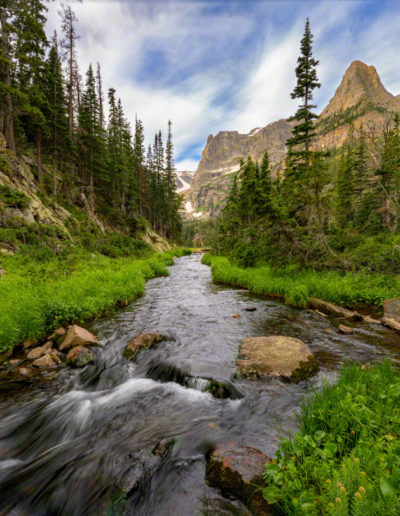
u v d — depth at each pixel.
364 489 1.86
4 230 17.16
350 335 7.30
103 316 9.89
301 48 20.00
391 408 3.16
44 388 5.29
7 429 4.11
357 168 37.59
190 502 2.59
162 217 69.50
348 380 4.12
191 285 16.94
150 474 2.98
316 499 2.11
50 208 25.78
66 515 2.62
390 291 9.90
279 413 4.02
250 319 9.30
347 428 3.01
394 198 22.45
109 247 27.55
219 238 40.19
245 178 30.19
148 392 5.03
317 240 14.91
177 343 7.25
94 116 38.44
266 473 2.43
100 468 3.15
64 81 37.62
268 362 5.47
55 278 13.16
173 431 3.80
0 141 24.84
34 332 7.23
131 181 52.03
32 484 3.01
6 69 23.78
